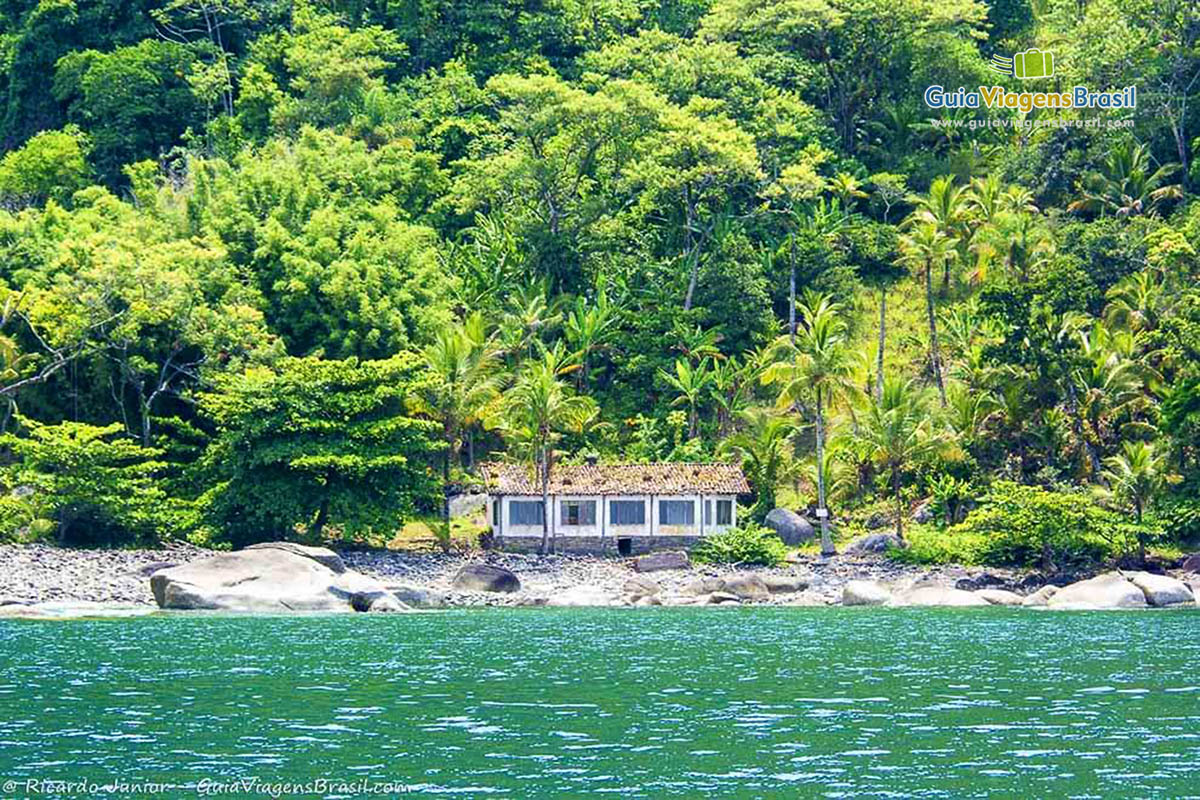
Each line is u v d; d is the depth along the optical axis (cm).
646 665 17438
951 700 14512
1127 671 16788
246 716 13488
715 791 10425
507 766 11256
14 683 15612
